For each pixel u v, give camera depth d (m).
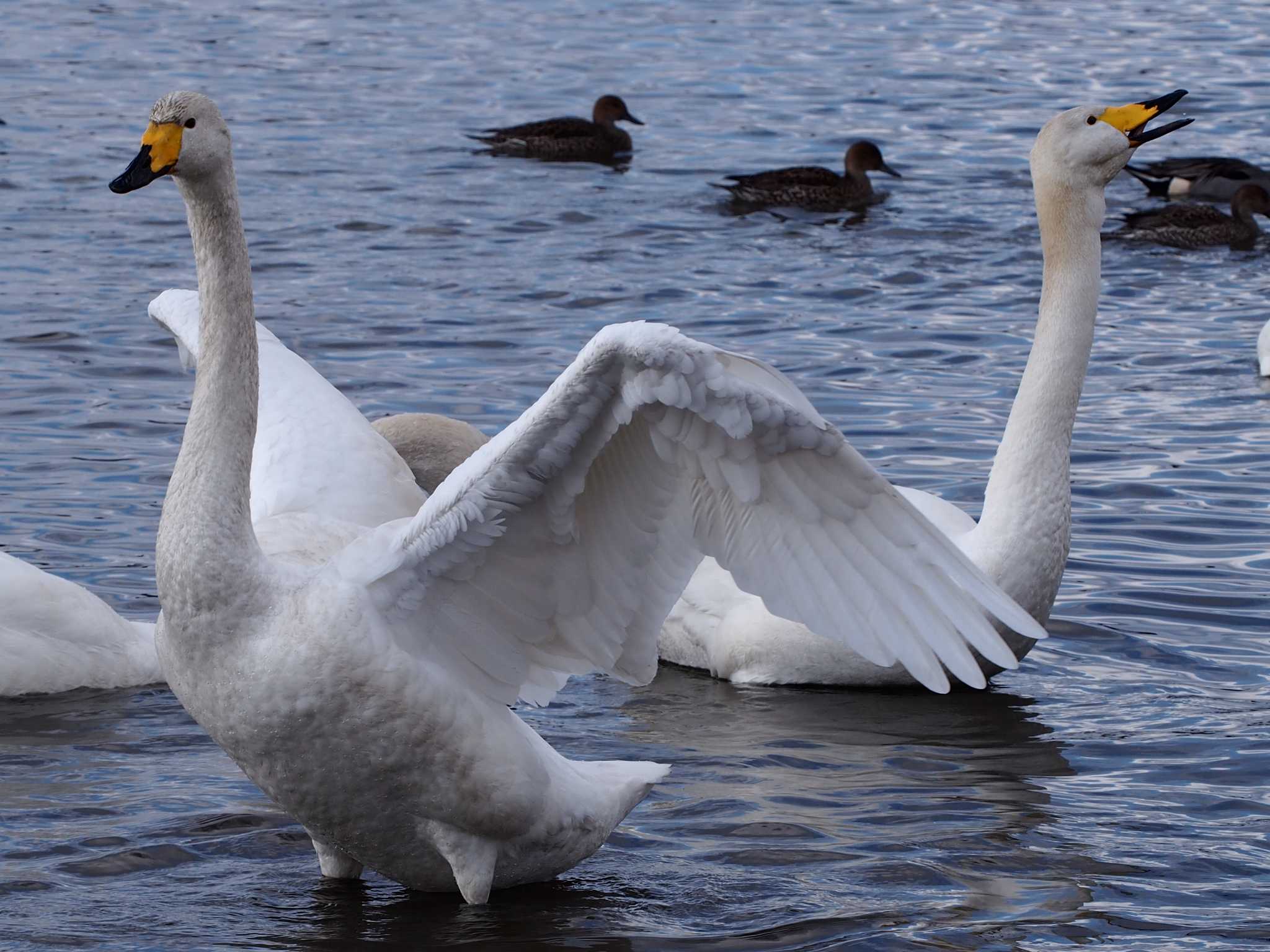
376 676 8.64
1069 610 14.62
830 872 9.95
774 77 47.34
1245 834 10.42
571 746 12.12
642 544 9.00
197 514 8.66
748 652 13.80
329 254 28.59
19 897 9.55
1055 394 13.33
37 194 32.56
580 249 29.61
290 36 53.03
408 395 20.61
